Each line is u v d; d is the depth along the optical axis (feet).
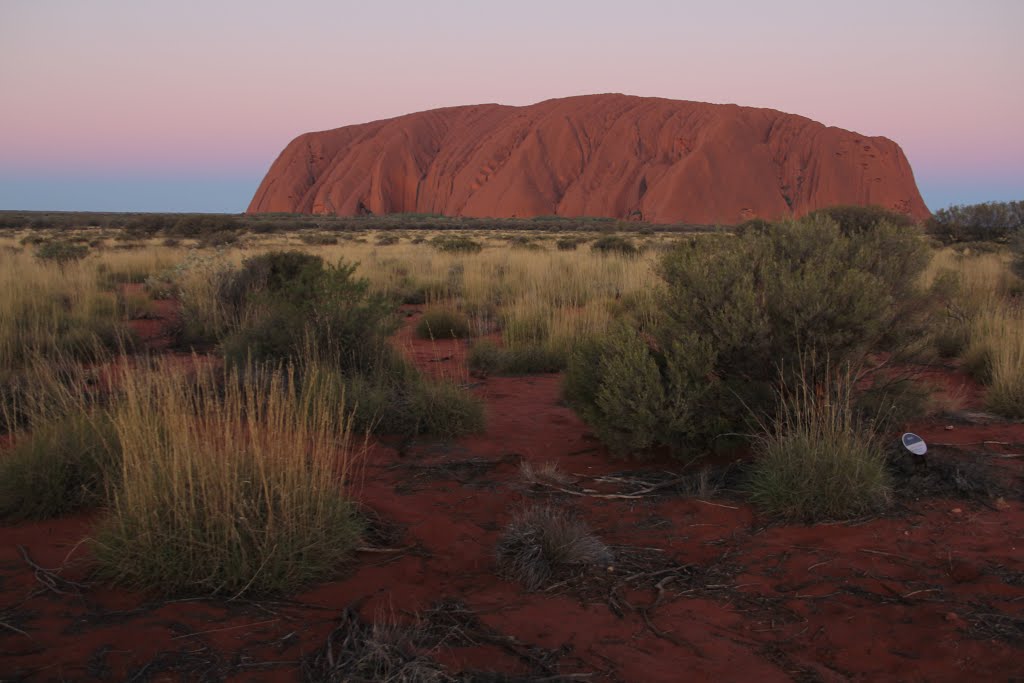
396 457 16.93
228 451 11.21
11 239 129.49
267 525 10.37
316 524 11.06
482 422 19.30
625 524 12.93
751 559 11.39
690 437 15.85
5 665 8.31
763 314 15.97
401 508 13.71
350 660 8.38
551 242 134.62
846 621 9.46
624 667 8.46
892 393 17.03
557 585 10.61
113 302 39.27
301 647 8.84
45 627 9.23
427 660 8.31
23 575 10.79
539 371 28.25
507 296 44.42
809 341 15.64
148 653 8.63
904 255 17.07
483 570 11.19
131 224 170.19
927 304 17.13
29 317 31.12
